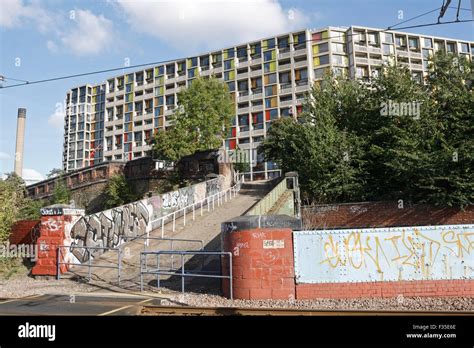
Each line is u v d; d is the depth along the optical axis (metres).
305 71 80.00
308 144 24.66
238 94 86.38
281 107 80.94
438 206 20.09
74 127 116.69
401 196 21.14
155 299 11.25
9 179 23.67
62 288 13.53
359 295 10.71
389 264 10.80
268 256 11.02
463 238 10.75
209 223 21.81
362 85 27.52
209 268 14.78
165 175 38.03
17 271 16.84
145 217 23.02
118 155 103.25
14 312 9.40
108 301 10.91
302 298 10.80
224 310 9.26
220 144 41.78
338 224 21.41
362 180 23.14
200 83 41.12
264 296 10.86
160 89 97.88
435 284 10.62
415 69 83.75
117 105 105.81
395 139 22.44
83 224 17.64
